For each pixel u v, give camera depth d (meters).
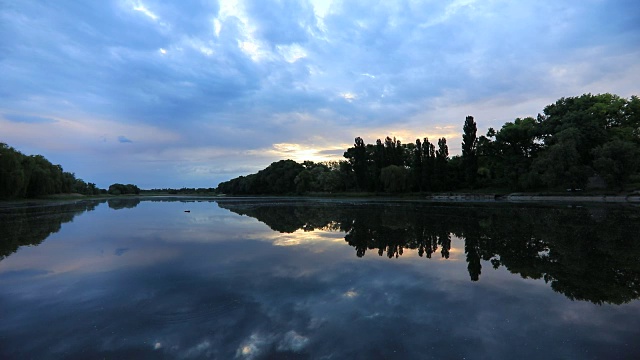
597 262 11.98
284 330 6.31
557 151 52.47
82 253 14.38
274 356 5.30
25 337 6.05
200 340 5.89
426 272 10.78
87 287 9.30
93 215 36.00
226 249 15.16
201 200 90.25
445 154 84.19
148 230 22.52
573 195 52.97
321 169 121.31
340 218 29.69
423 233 19.48
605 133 54.72
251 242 17.12
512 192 67.62
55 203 65.75
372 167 100.69
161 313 7.24
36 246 16.22
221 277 10.29
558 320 6.77
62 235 20.19
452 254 13.65
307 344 5.71
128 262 12.53
